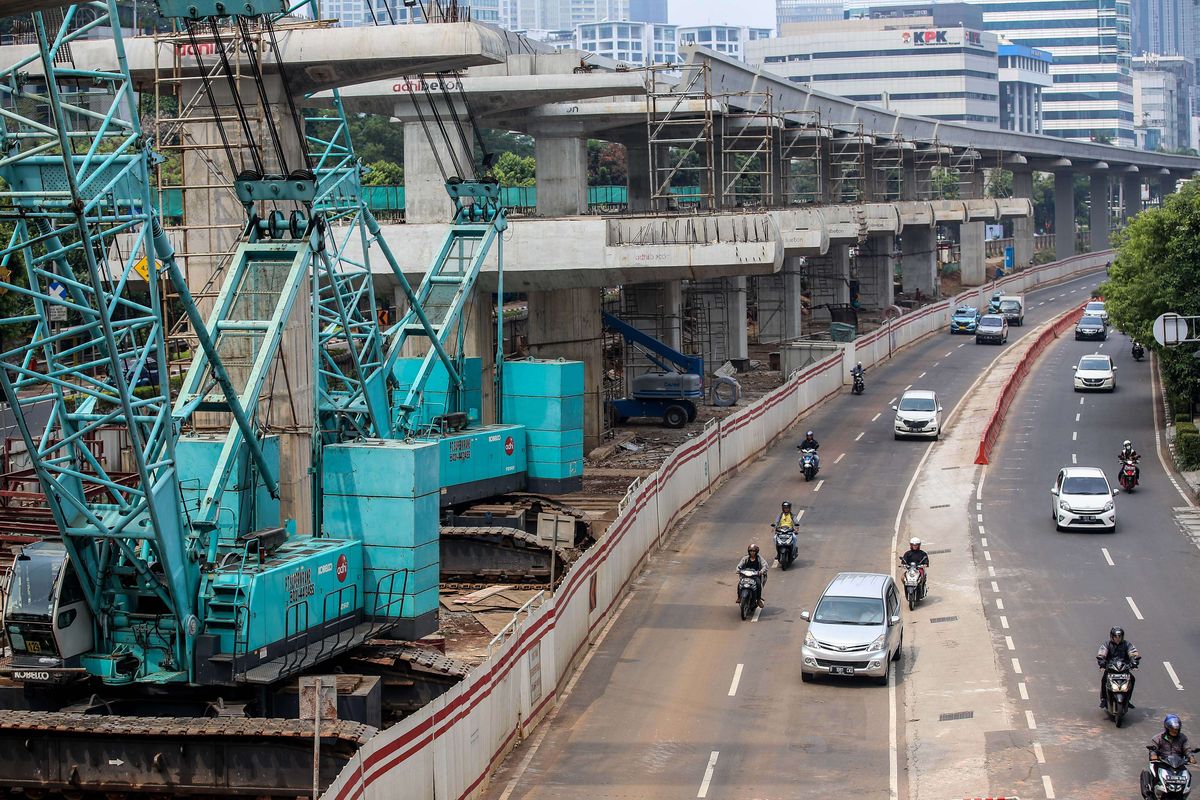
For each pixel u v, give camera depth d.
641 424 113.06
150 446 41.75
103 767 38.06
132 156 40.75
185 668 42.41
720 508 81.62
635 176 143.00
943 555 69.31
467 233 75.25
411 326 69.50
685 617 59.94
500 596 62.44
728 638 56.75
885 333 144.50
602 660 54.12
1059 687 49.06
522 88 97.50
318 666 45.75
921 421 101.38
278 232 51.41
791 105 150.62
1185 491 83.12
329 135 126.06
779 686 50.56
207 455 49.53
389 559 49.28
